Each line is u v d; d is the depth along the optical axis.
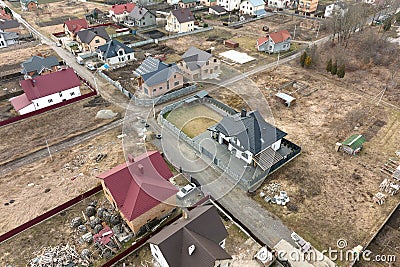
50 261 24.84
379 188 31.55
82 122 42.47
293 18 87.25
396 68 55.84
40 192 31.55
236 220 27.69
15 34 70.19
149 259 25.19
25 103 44.53
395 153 36.31
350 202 30.12
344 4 82.62
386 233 27.52
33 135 40.09
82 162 35.34
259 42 65.06
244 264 24.62
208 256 21.25
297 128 40.62
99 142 38.47
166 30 78.75
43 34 76.12
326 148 37.09
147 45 69.06
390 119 42.44
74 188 31.97
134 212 25.81
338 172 33.62
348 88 50.31
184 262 21.88
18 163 35.44
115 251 25.67
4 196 31.11
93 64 60.16
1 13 84.94
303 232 27.34
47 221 28.31
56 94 46.25
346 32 64.25
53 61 56.34
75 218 28.19
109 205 29.62
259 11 89.62
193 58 52.91
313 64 57.88
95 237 26.39
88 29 66.31
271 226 27.88
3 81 53.66
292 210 29.36
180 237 22.58
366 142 38.12
